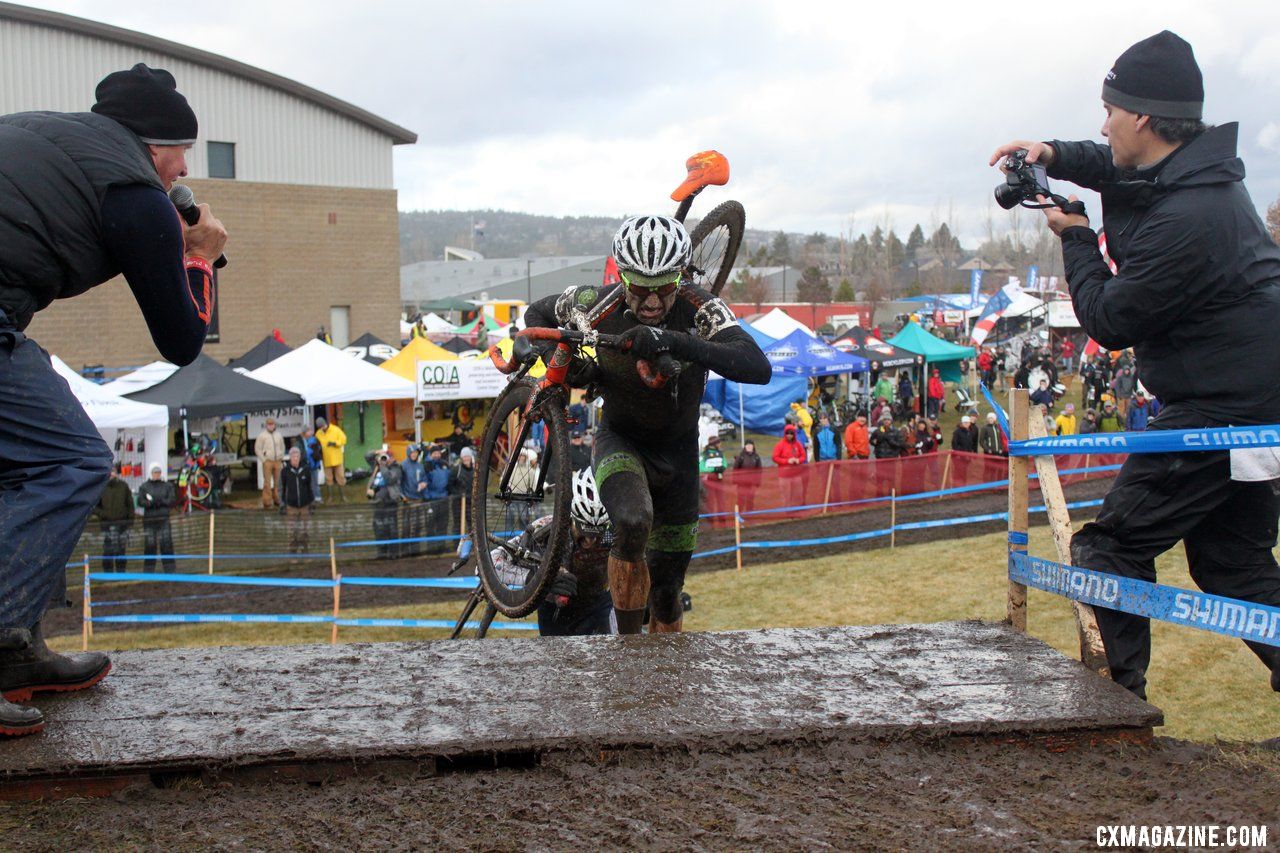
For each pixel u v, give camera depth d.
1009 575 3.83
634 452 4.58
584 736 2.83
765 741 2.86
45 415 2.81
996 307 42.00
